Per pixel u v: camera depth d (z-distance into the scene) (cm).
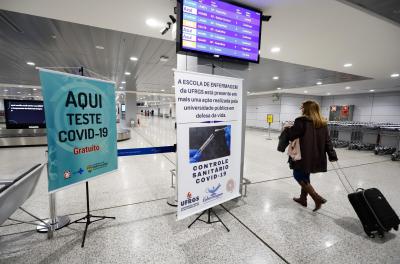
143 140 921
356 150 792
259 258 186
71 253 188
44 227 224
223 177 237
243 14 246
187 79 195
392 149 714
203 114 211
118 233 221
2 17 343
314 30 328
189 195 207
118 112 2730
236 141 246
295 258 187
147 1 248
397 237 221
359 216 228
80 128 194
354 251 198
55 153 175
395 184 394
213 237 216
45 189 341
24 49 518
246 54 255
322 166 267
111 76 936
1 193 130
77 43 471
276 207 288
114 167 234
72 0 246
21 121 705
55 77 170
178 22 215
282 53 448
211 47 232
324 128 266
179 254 190
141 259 183
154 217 255
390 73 661
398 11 267
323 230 232
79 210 270
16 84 1333
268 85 1128
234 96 238
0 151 664
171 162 536
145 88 1498
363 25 305
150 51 532
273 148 805
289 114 1573
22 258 180
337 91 1365
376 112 1327
